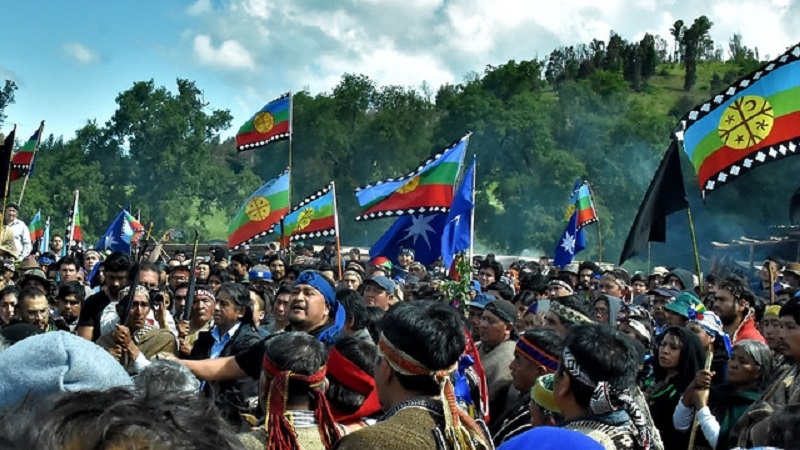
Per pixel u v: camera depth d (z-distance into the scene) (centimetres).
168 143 5878
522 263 2056
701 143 768
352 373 366
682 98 9506
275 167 6650
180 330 694
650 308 1061
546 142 5766
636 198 5878
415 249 1188
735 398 539
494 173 5894
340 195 6366
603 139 5956
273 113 1456
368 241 6009
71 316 841
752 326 738
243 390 482
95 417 126
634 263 5388
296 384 343
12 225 1576
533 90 7138
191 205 6081
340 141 6450
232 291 646
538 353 451
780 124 733
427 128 6938
